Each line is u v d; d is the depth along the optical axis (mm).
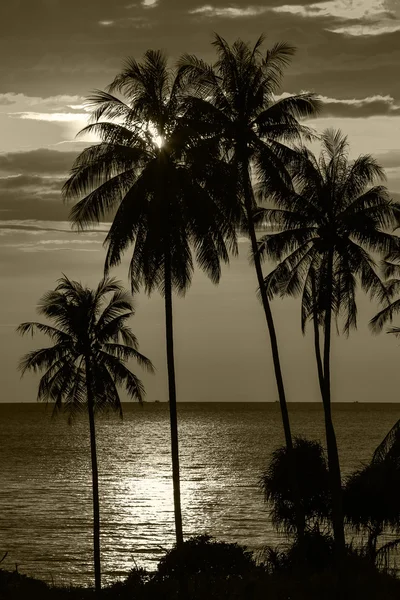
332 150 42938
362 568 41000
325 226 42188
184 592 32344
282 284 43438
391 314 43156
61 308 47625
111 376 48750
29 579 38500
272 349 42562
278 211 42625
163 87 38969
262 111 41031
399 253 42312
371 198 41938
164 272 39688
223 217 38406
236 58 40969
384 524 47125
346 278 42281
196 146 38000
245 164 40750
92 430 48062
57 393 47719
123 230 38000
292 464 42375
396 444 47156
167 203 38188
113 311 48344
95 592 36062
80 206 38594
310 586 36812
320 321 44969
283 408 42250
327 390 43406
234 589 32750
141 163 38781
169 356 39719
